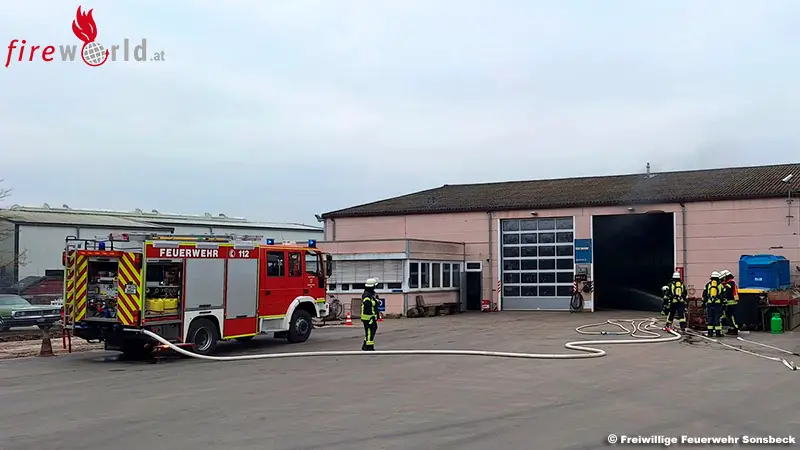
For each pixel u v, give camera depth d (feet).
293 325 60.64
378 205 127.44
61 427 27.78
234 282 54.75
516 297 110.63
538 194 117.60
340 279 100.78
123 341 50.19
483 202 115.85
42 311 77.87
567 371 41.68
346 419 28.43
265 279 57.82
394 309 96.89
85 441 25.40
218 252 53.52
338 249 101.71
